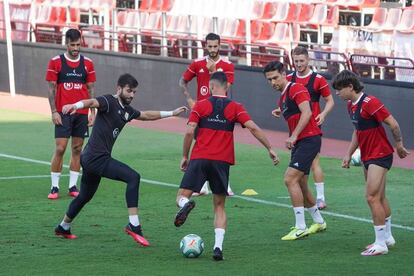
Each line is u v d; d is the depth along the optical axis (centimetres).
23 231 2022
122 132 3909
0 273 1648
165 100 4456
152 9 4962
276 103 3941
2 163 3064
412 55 3766
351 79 1820
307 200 2027
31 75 5262
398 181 2791
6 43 5366
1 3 5644
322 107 3706
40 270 1672
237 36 4566
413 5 4228
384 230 1830
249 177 2822
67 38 2470
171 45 4656
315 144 1981
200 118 1789
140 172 2900
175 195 2506
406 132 3444
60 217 2186
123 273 1652
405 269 1698
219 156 1766
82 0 5219
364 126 1830
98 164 1883
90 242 1917
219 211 1781
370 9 4309
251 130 1788
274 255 1811
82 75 2475
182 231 2033
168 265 1717
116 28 5009
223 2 4578
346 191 2600
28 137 3712
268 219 2183
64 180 2741
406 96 3434
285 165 3073
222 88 1803
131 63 4622
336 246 1903
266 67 2006
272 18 4491
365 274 1656
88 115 2516
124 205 2345
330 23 4219
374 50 3953
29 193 2525
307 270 1684
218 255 1748
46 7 5422
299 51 2292
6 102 4988
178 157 3231
